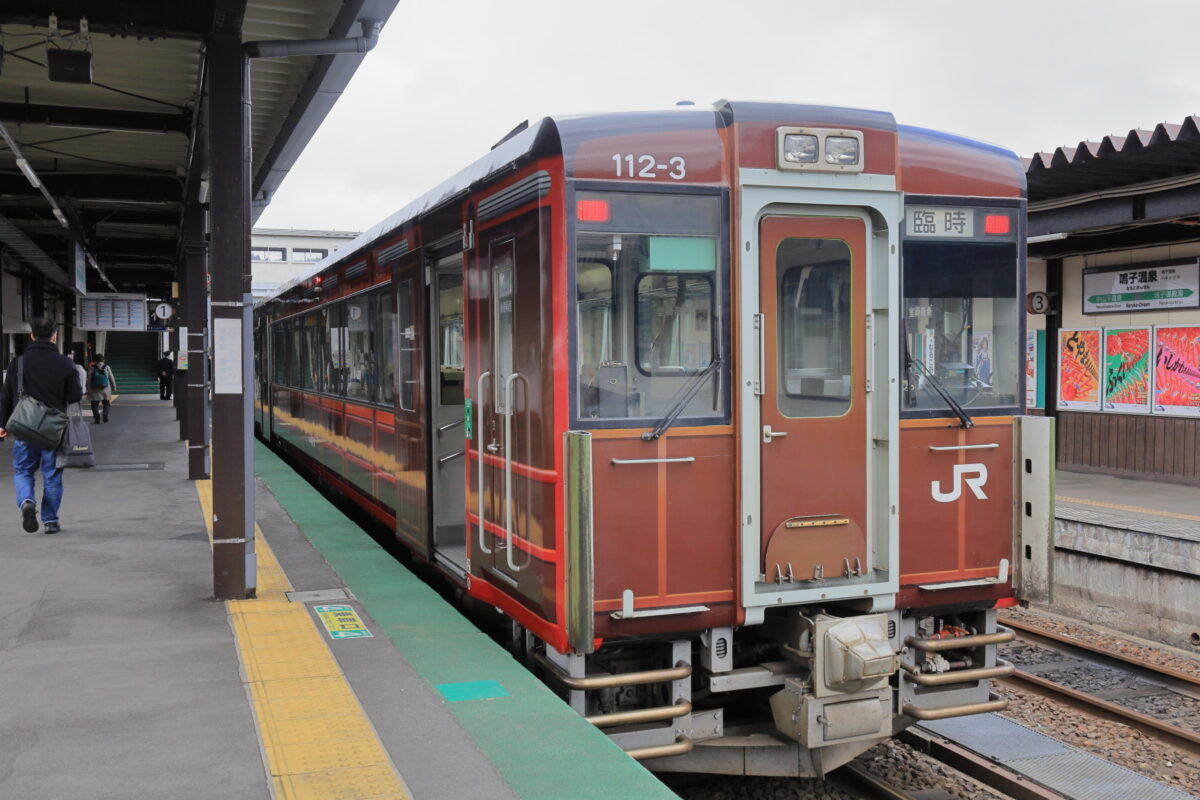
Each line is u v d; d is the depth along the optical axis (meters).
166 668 5.02
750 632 5.38
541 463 4.88
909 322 5.18
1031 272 15.11
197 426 12.70
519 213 5.08
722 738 5.09
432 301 7.12
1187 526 9.58
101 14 6.15
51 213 16.94
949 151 5.25
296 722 4.29
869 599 5.14
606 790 3.64
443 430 7.16
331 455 11.29
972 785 5.85
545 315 4.77
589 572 4.45
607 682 4.71
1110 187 11.27
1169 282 12.72
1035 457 5.29
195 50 8.87
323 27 8.71
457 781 3.71
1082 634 9.27
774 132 4.88
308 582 6.93
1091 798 5.54
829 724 4.83
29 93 10.37
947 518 5.29
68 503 10.60
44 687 4.71
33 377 8.46
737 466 4.88
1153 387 13.03
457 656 5.26
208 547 8.16
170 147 12.50
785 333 4.98
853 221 5.08
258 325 20.66
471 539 6.09
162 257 21.42
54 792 3.58
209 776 3.73
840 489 5.08
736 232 4.84
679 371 4.84
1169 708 7.16
